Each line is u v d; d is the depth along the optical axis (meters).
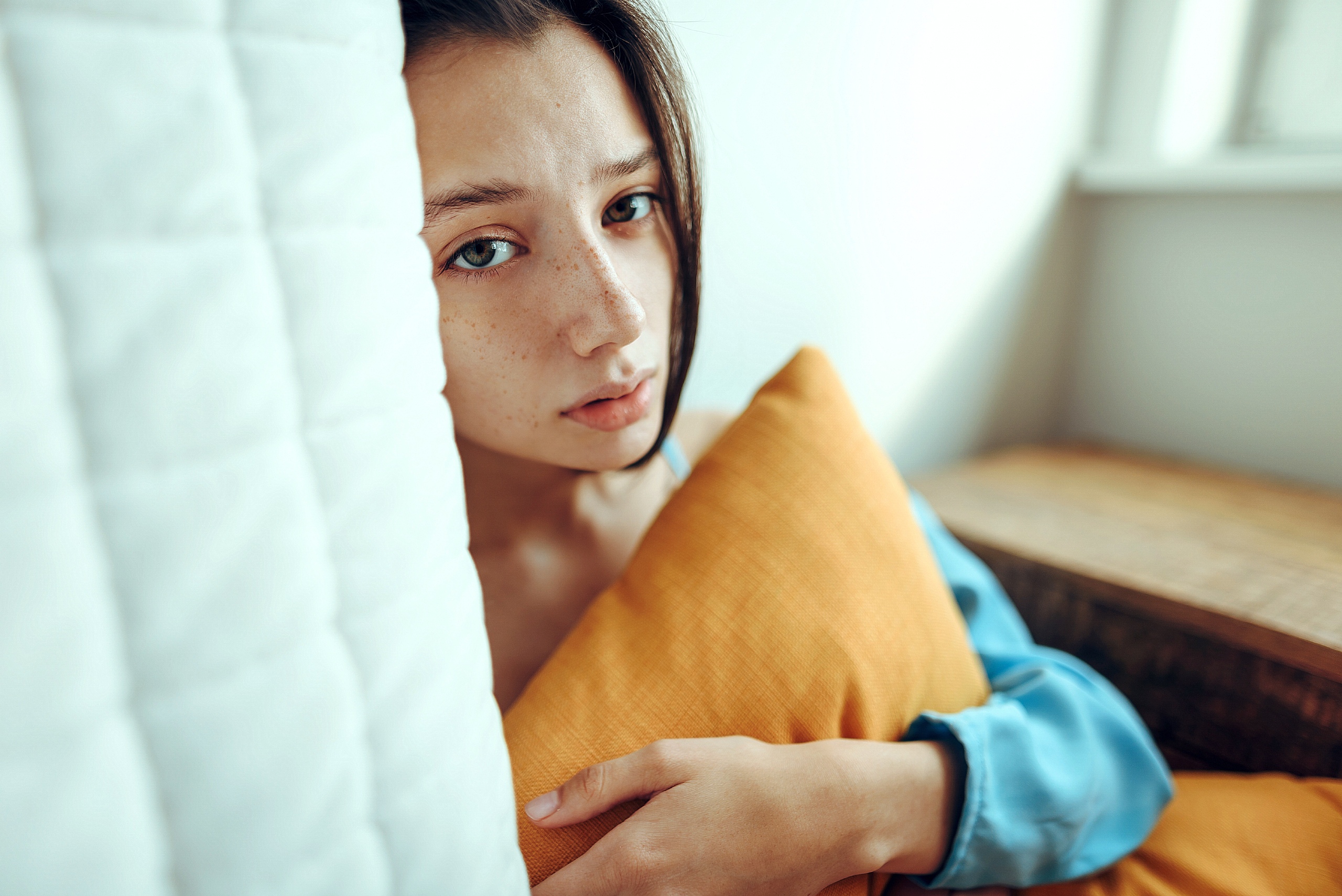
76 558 0.18
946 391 1.12
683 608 0.41
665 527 0.46
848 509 0.47
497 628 0.51
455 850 0.26
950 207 1.01
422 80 0.34
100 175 0.18
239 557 0.21
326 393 0.23
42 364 0.17
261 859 0.21
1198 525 0.84
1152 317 1.19
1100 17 1.12
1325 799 0.55
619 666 0.40
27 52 0.17
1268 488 0.97
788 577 0.43
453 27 0.34
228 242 0.20
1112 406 1.26
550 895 0.33
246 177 0.21
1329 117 1.10
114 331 0.18
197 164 0.19
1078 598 0.74
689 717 0.39
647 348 0.43
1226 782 0.59
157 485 0.19
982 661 0.62
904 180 0.93
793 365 0.55
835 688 0.41
